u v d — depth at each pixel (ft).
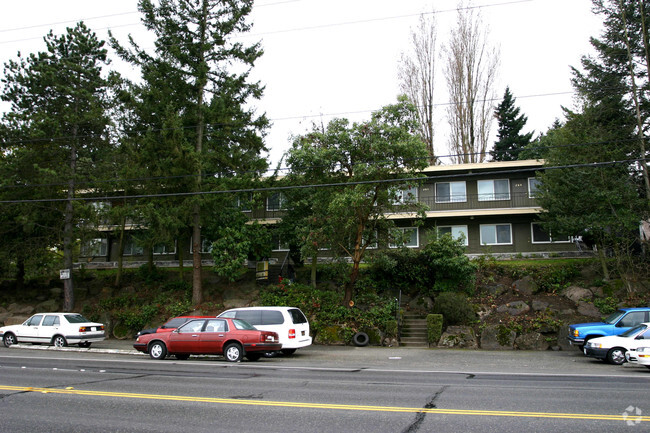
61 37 90.48
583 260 85.56
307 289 81.97
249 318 59.72
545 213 86.79
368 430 22.04
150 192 80.89
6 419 24.58
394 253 84.33
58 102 87.25
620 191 74.13
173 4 80.18
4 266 87.20
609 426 22.52
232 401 28.58
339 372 43.34
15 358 53.93
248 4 81.82
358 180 69.97
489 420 23.80
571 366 50.06
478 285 82.69
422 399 29.45
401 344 72.64
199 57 81.92
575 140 76.07
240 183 79.20
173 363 49.62
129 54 77.71
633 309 58.03
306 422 23.57
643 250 78.74
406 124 72.49
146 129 80.84
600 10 86.74
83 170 87.35
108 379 37.58
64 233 86.17
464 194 104.88
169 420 24.16
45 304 91.40
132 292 92.63
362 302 80.28
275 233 88.63
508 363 52.85
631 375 42.06
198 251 83.97
